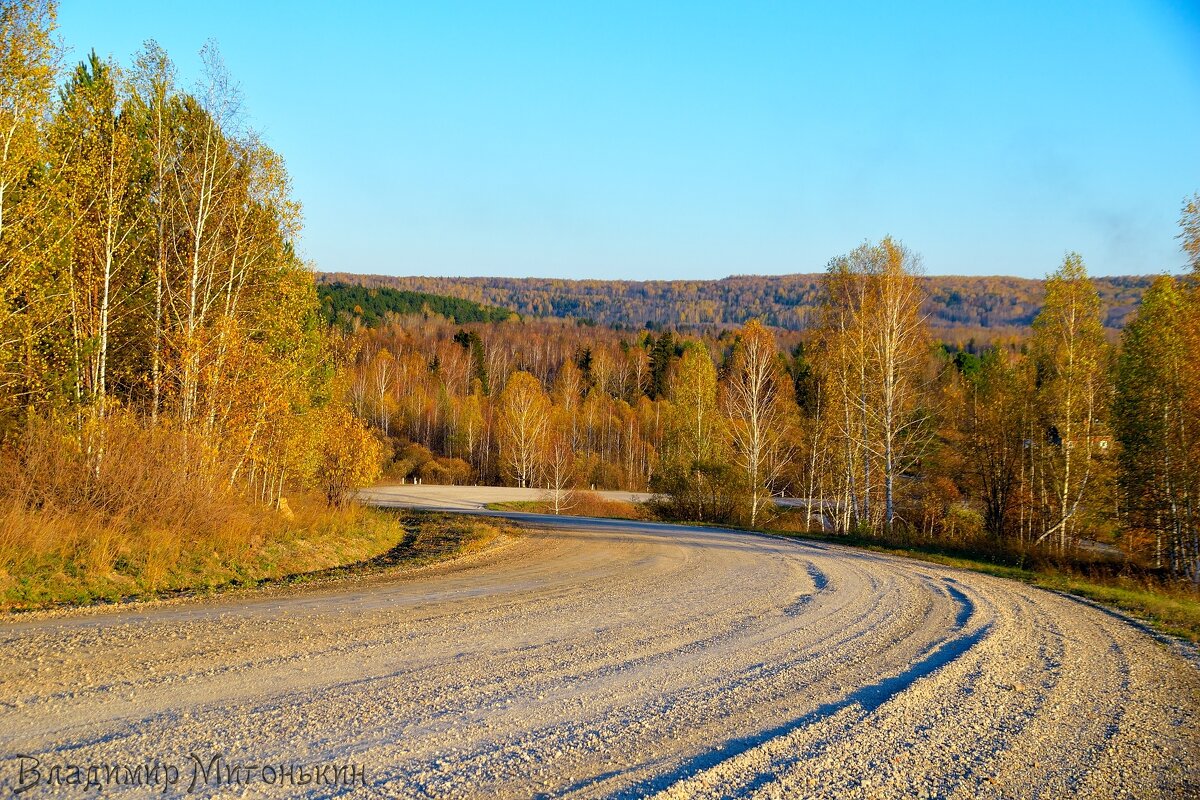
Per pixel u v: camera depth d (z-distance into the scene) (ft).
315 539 57.26
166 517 47.03
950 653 26.86
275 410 68.59
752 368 123.65
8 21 47.44
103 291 58.23
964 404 119.03
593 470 232.12
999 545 77.66
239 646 24.38
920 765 16.22
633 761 15.71
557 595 38.22
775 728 18.20
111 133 57.72
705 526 106.42
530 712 18.65
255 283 71.56
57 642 24.18
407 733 16.76
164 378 62.08
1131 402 77.20
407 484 222.69
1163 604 43.80
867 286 98.68
